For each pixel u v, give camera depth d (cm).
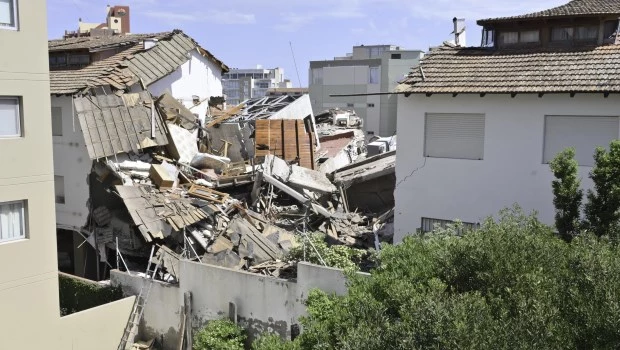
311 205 2283
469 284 959
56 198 2434
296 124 2822
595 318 794
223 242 2017
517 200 1666
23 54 1627
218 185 2403
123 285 1942
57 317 1723
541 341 759
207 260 1869
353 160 3222
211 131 2841
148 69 2727
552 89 1559
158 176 2244
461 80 1716
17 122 1645
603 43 1756
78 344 1758
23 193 1645
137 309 1886
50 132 1705
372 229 2222
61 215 2411
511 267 932
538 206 1642
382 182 2508
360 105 5859
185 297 1781
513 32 1889
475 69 1761
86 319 1769
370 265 1817
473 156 1720
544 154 1630
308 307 1386
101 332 1805
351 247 2000
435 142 1767
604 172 1220
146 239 1972
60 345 1723
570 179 1284
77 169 2331
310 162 2775
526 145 1641
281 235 2070
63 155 2372
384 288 1018
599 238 1120
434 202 1778
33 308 1673
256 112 3219
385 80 5716
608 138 1552
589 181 1569
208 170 2511
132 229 2172
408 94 1736
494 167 1686
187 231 2067
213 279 1733
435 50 1952
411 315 835
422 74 1783
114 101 2405
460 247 1009
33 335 1673
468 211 1733
